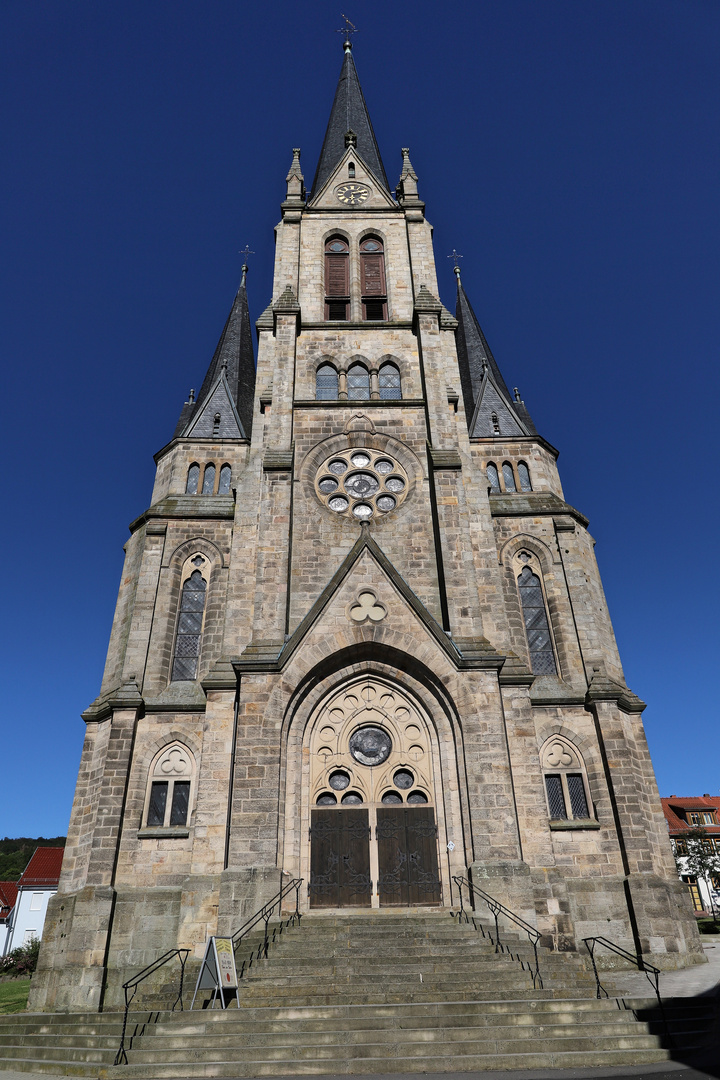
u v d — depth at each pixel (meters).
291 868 25.00
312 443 34.62
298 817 25.91
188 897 26.06
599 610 37.44
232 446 40.34
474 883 24.02
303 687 27.52
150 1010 21.52
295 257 41.41
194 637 34.28
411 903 25.02
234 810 24.89
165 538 36.12
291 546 31.61
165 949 26.45
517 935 22.69
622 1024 17.12
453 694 26.97
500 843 24.55
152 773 30.17
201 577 35.72
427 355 36.56
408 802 26.62
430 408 34.75
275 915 23.44
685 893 29.19
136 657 32.84
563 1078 14.21
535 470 39.91
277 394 35.22
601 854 28.92
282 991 19.00
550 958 21.45
